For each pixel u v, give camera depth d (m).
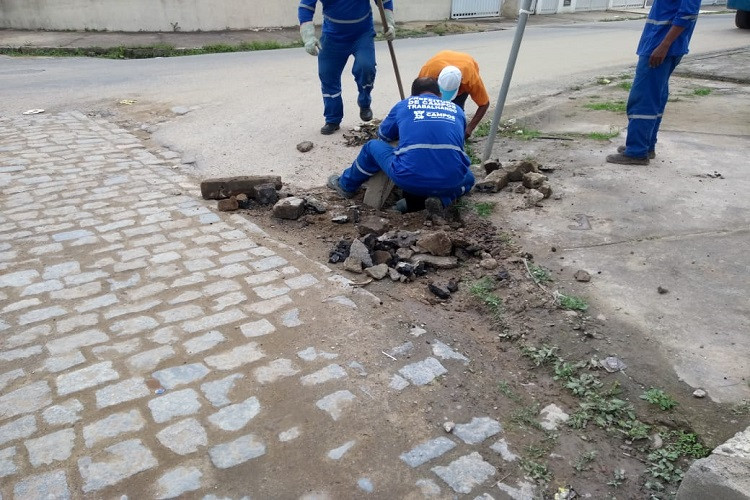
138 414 2.60
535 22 22.73
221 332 3.17
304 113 7.61
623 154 5.64
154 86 9.16
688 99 8.28
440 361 3.02
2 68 10.72
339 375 2.87
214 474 2.32
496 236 4.29
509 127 6.96
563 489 2.34
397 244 4.11
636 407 2.73
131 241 4.16
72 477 2.29
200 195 5.02
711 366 2.94
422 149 4.36
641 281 3.67
